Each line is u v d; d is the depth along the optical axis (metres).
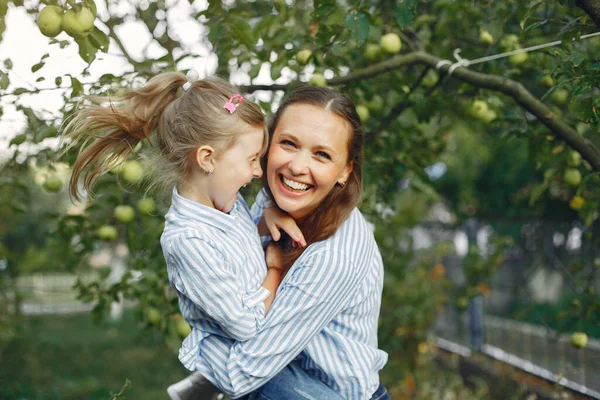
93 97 1.86
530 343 4.55
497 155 7.46
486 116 3.12
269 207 1.96
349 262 1.72
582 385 3.51
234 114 1.72
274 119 1.86
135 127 1.84
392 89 3.02
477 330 5.21
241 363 1.65
